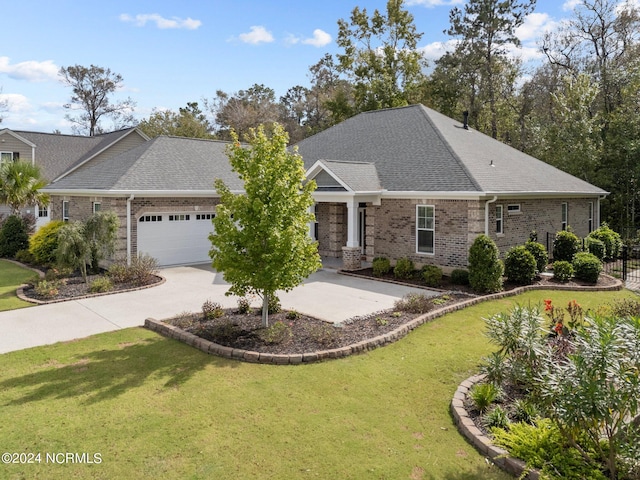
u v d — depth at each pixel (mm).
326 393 7312
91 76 58688
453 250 16828
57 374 8016
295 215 10094
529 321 6641
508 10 40312
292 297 14141
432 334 10352
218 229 9977
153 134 53312
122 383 7641
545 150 33125
